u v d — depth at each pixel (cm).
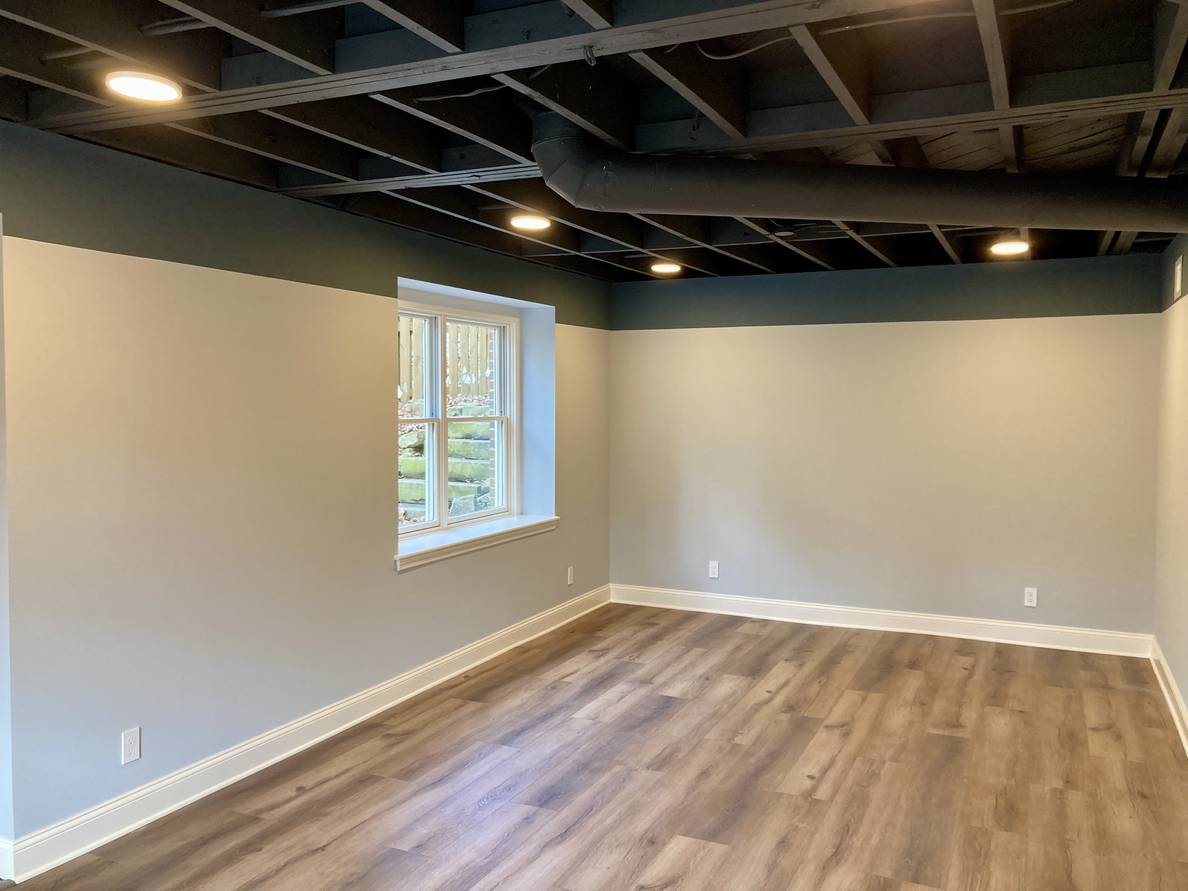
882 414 574
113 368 297
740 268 604
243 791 341
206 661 334
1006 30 220
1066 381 528
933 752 380
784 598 607
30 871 277
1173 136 279
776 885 278
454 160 321
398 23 202
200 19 192
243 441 347
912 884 277
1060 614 536
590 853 297
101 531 294
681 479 634
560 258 556
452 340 531
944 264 552
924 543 567
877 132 271
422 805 331
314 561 385
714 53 253
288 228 367
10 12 188
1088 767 363
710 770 363
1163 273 493
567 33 203
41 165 274
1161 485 492
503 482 582
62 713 284
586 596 627
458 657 488
